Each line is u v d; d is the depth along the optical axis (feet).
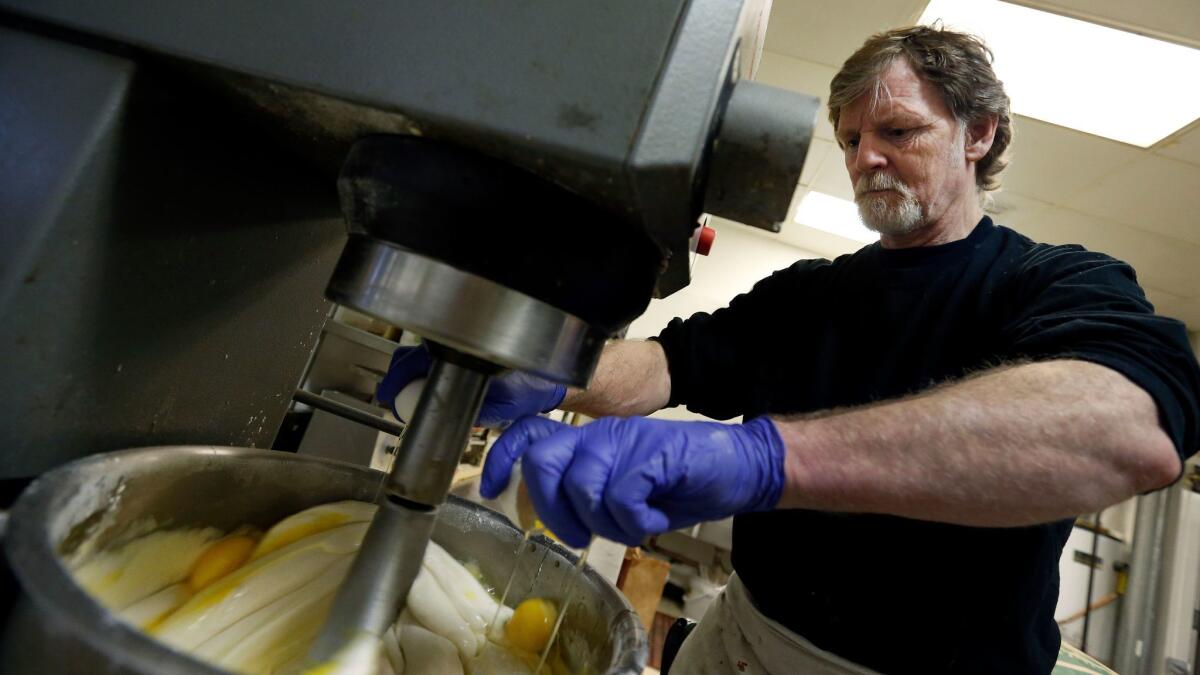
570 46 0.90
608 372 2.78
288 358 1.78
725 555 11.09
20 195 1.03
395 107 0.92
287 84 0.97
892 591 2.48
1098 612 9.92
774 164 1.01
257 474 1.48
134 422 1.30
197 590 1.38
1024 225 8.66
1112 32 5.25
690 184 0.88
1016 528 2.34
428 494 1.14
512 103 0.90
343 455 3.54
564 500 1.20
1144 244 8.21
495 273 0.96
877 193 3.02
